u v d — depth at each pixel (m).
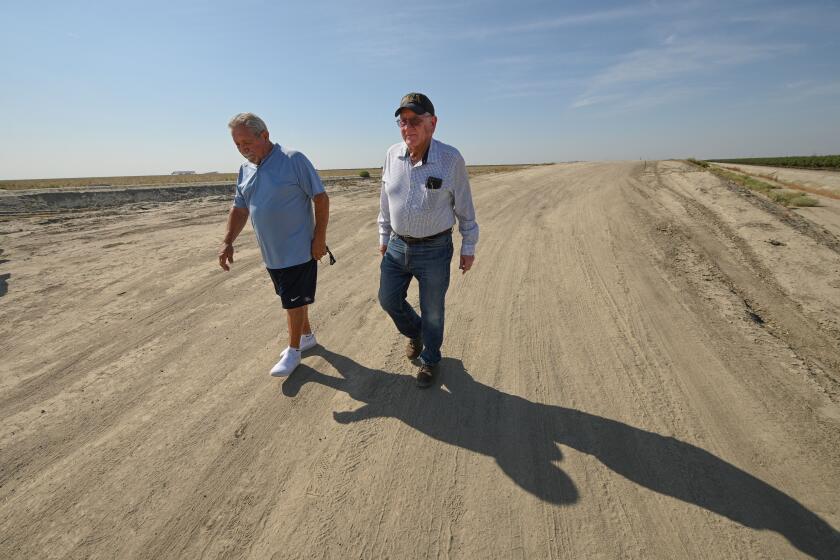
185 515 1.85
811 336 3.54
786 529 1.70
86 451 2.25
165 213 10.11
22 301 4.35
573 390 2.70
